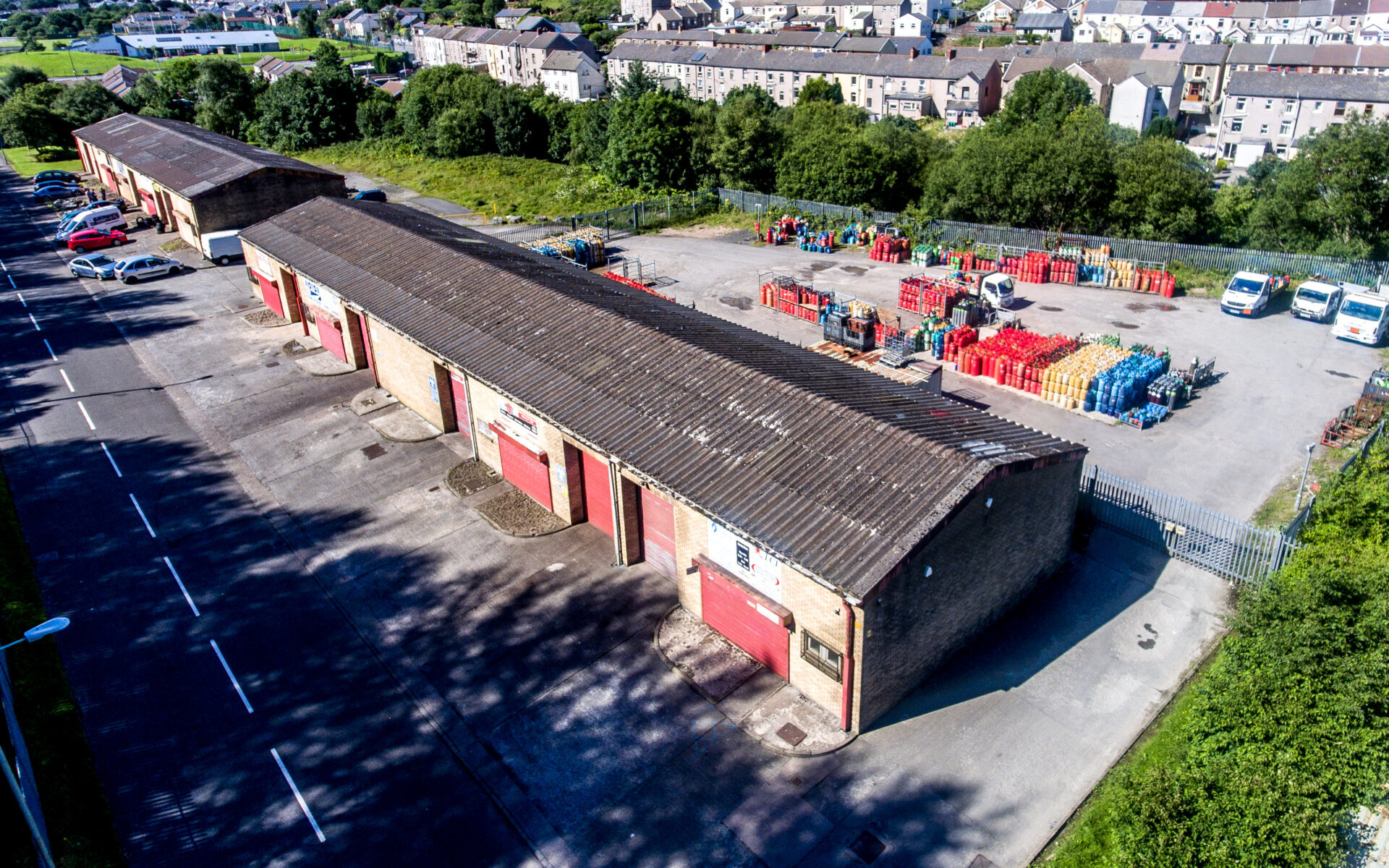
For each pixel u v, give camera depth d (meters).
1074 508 24.98
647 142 72.38
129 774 19.95
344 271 38.91
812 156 66.75
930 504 19.78
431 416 34.72
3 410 37.16
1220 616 23.84
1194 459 31.50
